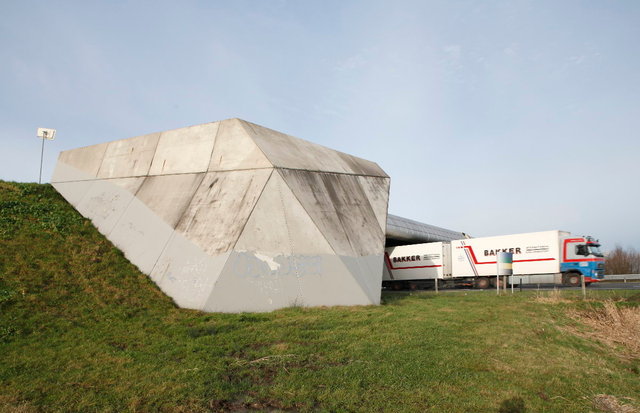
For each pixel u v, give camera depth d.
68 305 12.74
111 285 14.98
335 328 12.12
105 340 10.33
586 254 29.20
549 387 7.82
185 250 16.56
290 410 6.69
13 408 6.34
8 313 11.30
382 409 6.69
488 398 7.15
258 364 8.78
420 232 46.91
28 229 17.86
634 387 7.96
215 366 8.57
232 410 6.68
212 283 14.82
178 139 22.03
